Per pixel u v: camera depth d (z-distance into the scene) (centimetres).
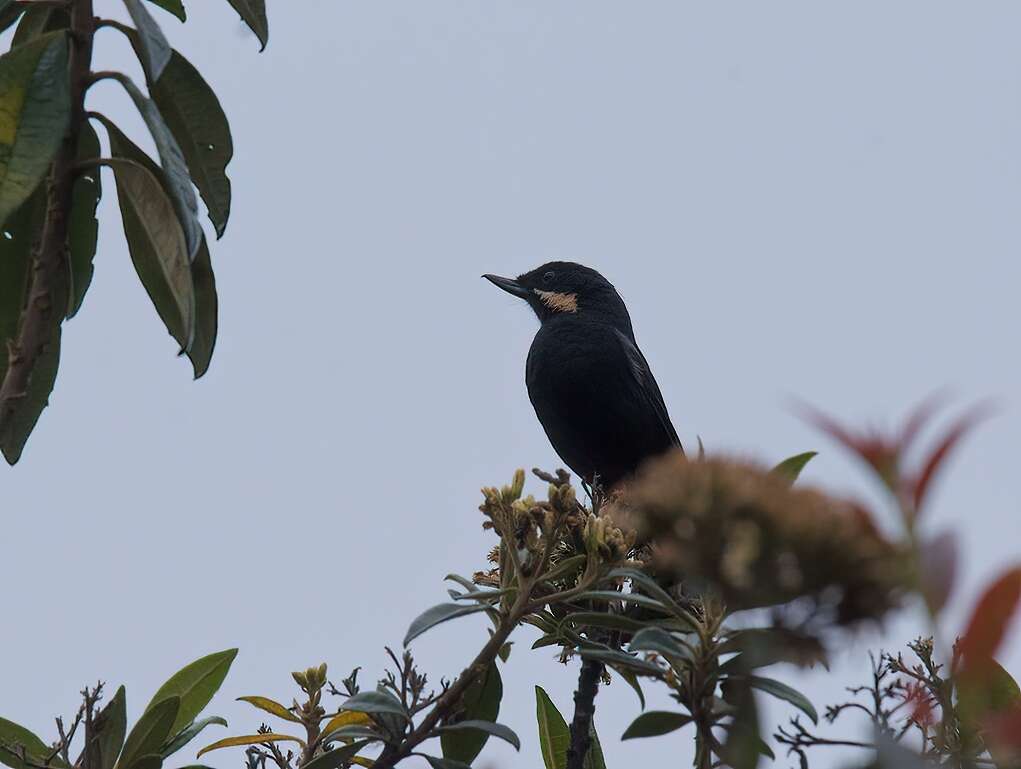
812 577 341
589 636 800
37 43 693
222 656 753
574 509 659
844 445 306
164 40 683
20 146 675
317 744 755
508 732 652
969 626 303
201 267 804
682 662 569
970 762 438
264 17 842
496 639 655
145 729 704
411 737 657
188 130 826
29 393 855
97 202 829
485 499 655
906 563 318
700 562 355
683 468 360
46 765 682
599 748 770
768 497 345
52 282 721
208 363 824
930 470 303
